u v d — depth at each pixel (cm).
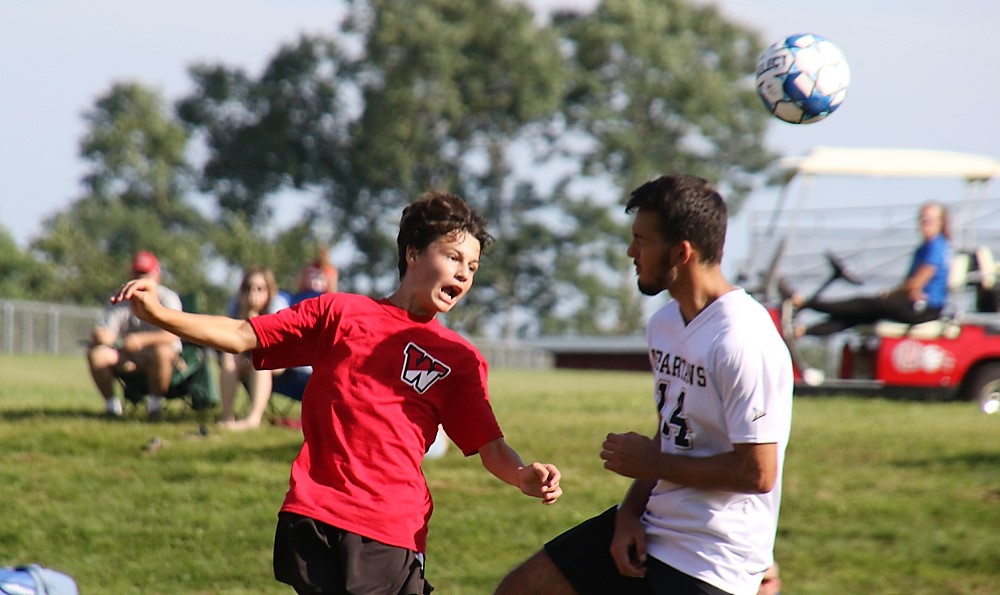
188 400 4244
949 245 5466
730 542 1512
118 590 2445
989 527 2834
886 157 6081
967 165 6050
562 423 4191
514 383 7819
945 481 3225
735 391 1455
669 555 1540
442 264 1609
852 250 6122
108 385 4091
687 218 1480
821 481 3234
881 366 5403
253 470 3225
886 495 3089
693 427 1512
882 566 2614
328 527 1538
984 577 2550
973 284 5697
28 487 3055
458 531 2795
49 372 7681
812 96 2061
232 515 2872
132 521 2838
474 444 1617
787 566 2620
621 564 1569
